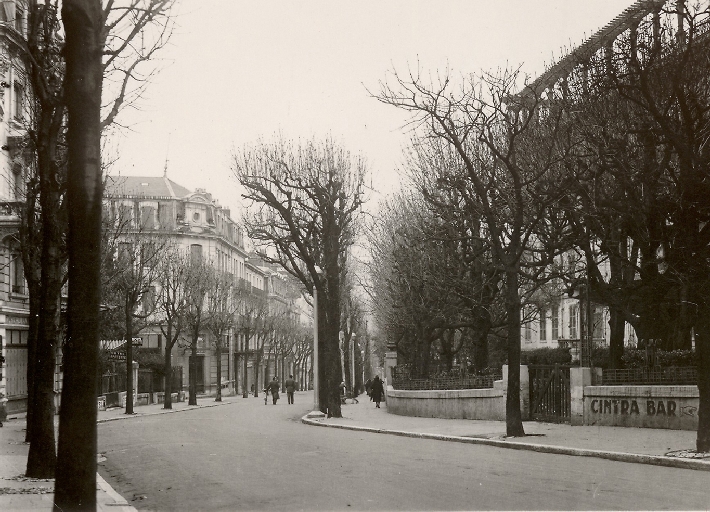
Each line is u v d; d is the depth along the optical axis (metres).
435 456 16.12
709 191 15.77
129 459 17.88
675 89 15.69
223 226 85.69
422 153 31.17
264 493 11.41
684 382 20.34
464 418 28.80
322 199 35.56
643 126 17.78
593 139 19.66
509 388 20.11
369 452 17.11
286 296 121.81
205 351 79.75
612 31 23.03
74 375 8.96
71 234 9.09
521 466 14.14
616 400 21.47
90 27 9.16
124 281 43.81
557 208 23.23
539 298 37.25
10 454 19.95
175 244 64.31
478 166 27.25
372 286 50.81
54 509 8.86
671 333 23.19
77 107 9.09
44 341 15.65
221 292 68.19
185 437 23.56
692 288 15.59
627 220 22.22
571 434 19.89
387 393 39.12
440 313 34.28
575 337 42.69
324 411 36.25
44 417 15.32
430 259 33.31
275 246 37.47
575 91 23.52
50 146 15.85
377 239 43.19
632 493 10.75
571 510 9.38
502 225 25.67
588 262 23.77
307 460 15.55
